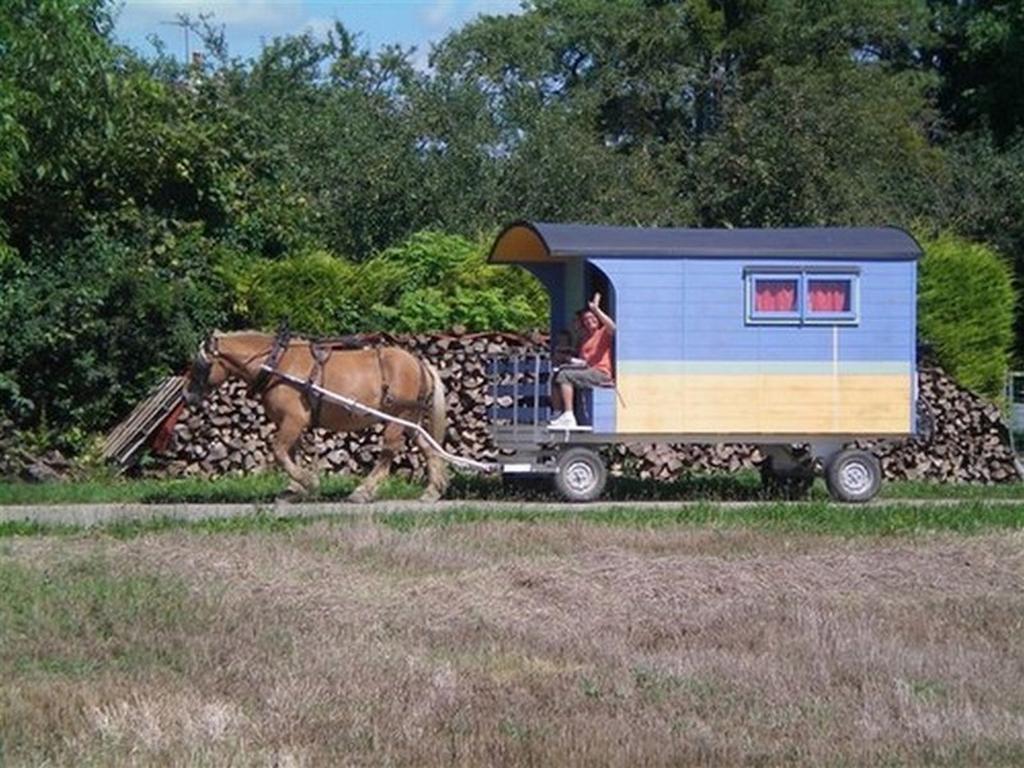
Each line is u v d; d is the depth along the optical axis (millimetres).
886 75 46156
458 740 9977
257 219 27828
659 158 39094
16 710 10422
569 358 21234
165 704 10602
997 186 37094
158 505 20750
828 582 15453
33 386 24547
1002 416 26203
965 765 9617
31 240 25781
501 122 34406
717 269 21141
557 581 14945
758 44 47031
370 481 20891
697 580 15219
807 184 34469
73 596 13883
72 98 23578
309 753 9672
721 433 21219
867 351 21516
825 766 9578
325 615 13703
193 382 20547
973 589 15438
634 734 10148
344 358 20750
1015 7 45219
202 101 28344
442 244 27016
